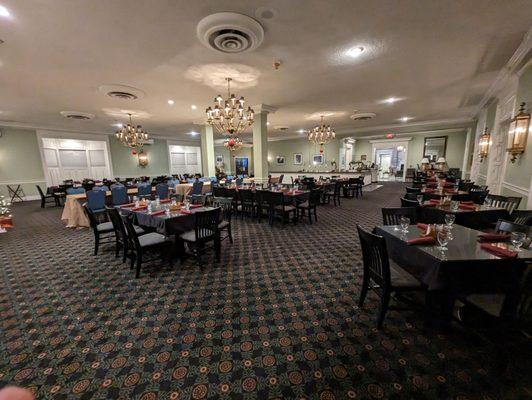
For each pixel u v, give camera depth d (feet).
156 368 5.28
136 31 8.87
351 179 27.07
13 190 29.25
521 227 6.85
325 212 20.53
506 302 4.60
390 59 11.65
